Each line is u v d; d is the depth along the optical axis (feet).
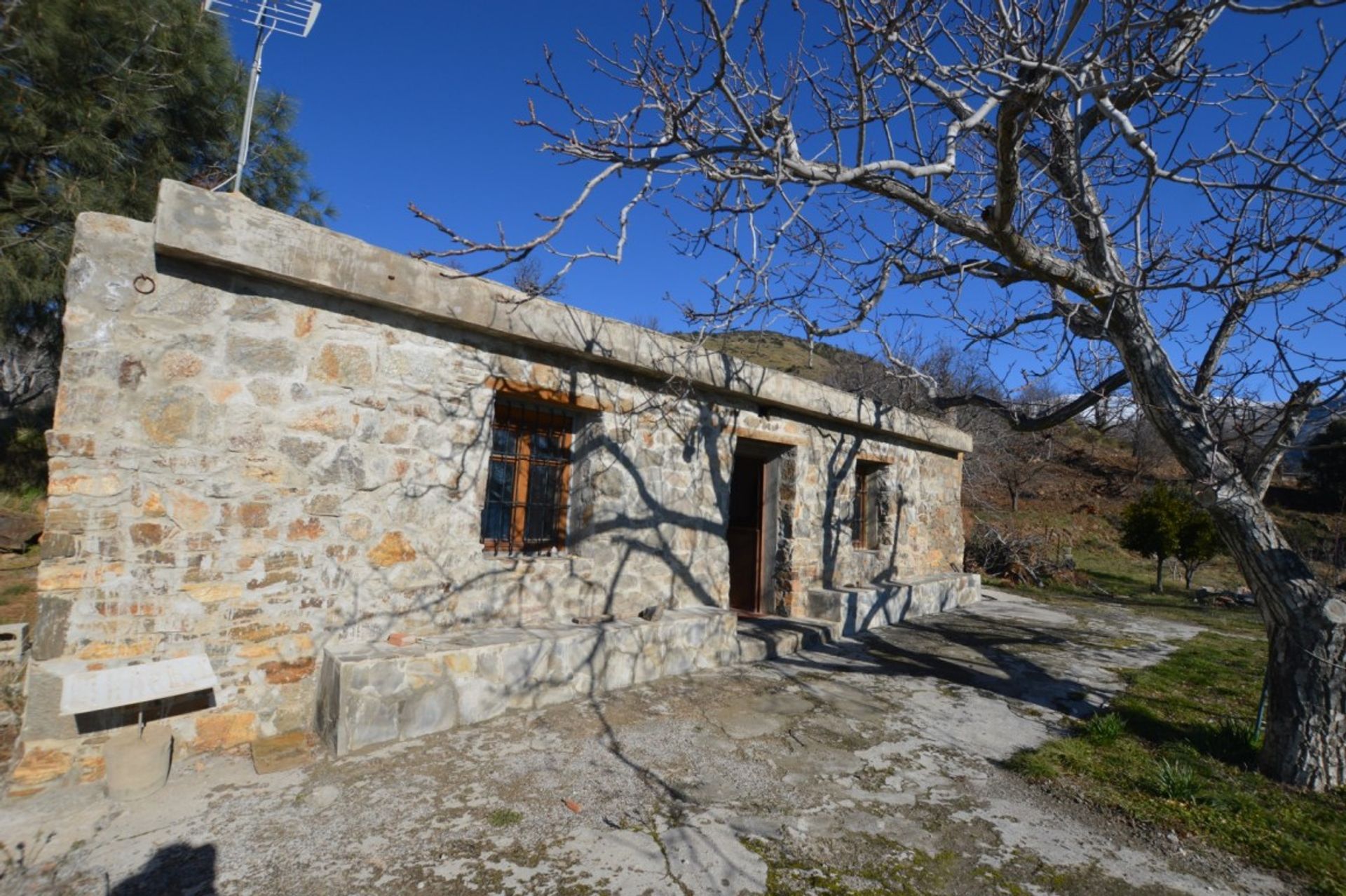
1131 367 14.84
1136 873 9.95
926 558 34.65
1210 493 13.82
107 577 11.27
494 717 14.43
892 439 31.60
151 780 10.72
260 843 9.52
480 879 8.95
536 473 18.04
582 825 10.42
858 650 23.09
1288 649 13.28
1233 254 12.99
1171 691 19.72
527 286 15.53
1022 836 10.84
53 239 25.31
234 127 32.12
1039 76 11.07
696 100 11.07
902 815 11.35
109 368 11.40
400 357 14.60
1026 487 76.48
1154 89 13.85
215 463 12.29
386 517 14.32
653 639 17.87
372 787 11.23
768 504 25.89
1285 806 12.13
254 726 12.62
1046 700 18.40
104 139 26.22
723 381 21.44
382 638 14.21
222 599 12.30
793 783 12.32
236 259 12.10
